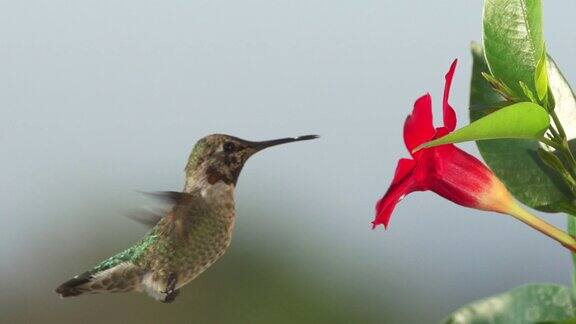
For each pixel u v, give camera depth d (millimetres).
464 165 2432
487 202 2430
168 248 2527
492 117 2406
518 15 2426
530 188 2432
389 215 2422
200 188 2535
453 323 2416
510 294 2416
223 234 2535
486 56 2428
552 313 2414
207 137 2541
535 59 2426
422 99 2428
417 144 2428
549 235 2428
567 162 2430
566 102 2432
